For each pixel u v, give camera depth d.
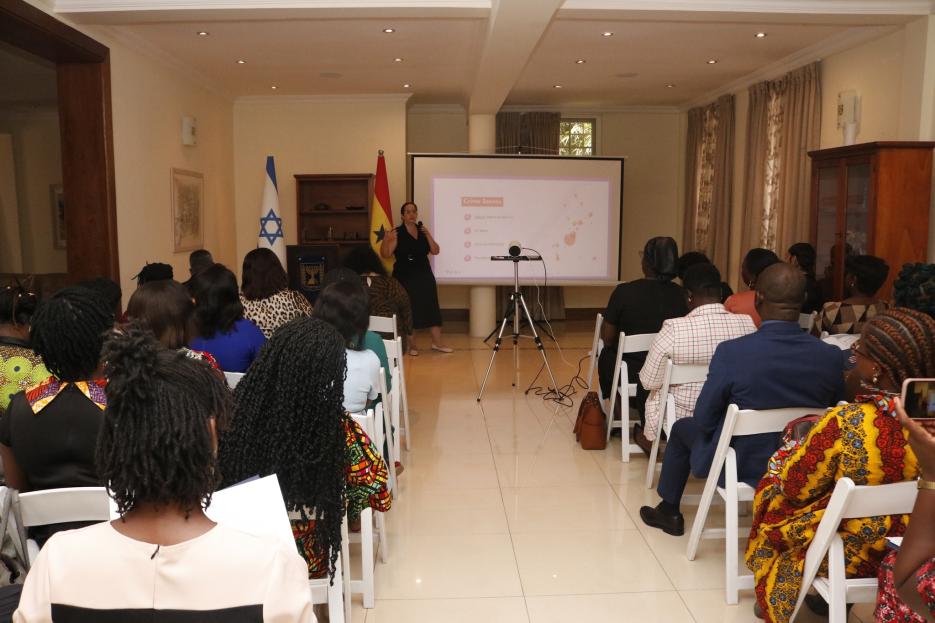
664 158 9.64
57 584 0.88
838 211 5.00
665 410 3.33
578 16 4.78
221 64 6.67
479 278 8.19
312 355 1.70
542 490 3.65
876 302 3.80
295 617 0.90
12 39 4.53
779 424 2.43
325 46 5.96
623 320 4.18
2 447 1.88
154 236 6.12
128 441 0.88
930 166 4.59
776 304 2.48
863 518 1.92
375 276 6.21
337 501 1.74
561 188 8.16
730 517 2.49
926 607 1.13
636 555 2.93
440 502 3.50
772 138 6.96
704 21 4.91
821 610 2.42
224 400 0.98
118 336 0.92
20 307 2.46
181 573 0.88
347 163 8.57
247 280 3.59
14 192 8.96
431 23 5.21
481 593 2.64
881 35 5.36
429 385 5.95
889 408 1.73
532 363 6.85
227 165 8.26
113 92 5.38
